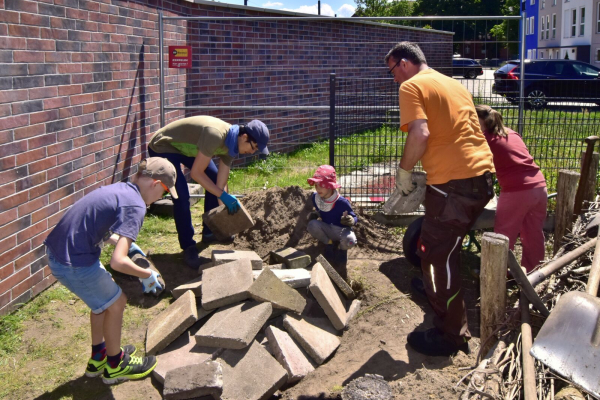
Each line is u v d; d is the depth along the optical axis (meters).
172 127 5.19
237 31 9.55
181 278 5.10
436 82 3.64
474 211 3.68
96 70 5.82
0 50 4.20
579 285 3.97
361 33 13.34
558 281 4.02
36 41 4.68
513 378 3.10
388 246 5.89
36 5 4.69
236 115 9.76
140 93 7.04
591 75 18.53
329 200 4.94
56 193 5.04
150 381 3.74
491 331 3.45
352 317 4.50
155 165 3.55
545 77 18.73
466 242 6.05
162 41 6.99
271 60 10.41
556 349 2.79
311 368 3.88
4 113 4.25
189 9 8.46
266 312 3.93
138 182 3.54
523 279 3.44
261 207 5.90
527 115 7.35
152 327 4.21
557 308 2.95
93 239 3.35
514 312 3.59
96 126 5.85
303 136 11.49
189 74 8.64
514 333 3.46
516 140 4.67
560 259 3.88
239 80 9.75
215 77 9.23
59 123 5.07
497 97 6.93
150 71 7.33
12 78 4.35
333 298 4.38
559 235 5.28
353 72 13.18
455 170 3.60
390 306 4.56
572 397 2.79
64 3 5.15
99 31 5.88
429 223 3.73
